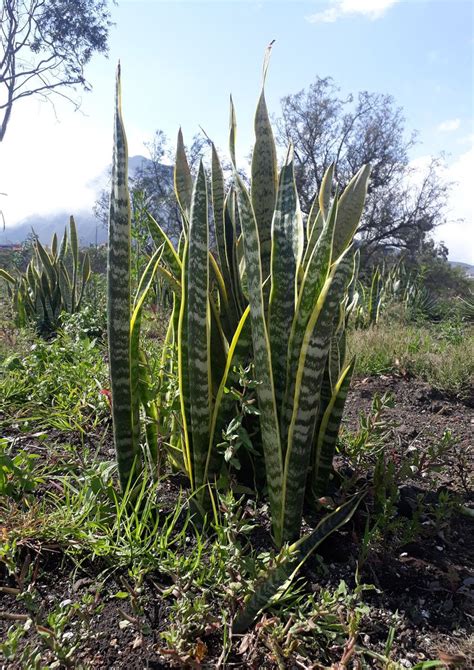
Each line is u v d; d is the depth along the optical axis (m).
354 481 2.11
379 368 4.86
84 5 20.77
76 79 21.36
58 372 3.44
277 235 1.80
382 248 28.48
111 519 1.93
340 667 1.29
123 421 1.95
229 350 1.83
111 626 1.54
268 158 2.05
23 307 6.56
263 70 2.00
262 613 1.55
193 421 1.87
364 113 26.55
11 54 20.05
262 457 2.07
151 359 3.01
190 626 1.49
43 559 1.81
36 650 1.33
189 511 1.91
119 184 1.79
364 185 2.02
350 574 1.76
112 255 1.83
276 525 1.75
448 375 4.42
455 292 26.05
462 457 2.51
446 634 1.53
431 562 1.85
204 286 1.75
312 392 1.59
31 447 2.62
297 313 1.71
